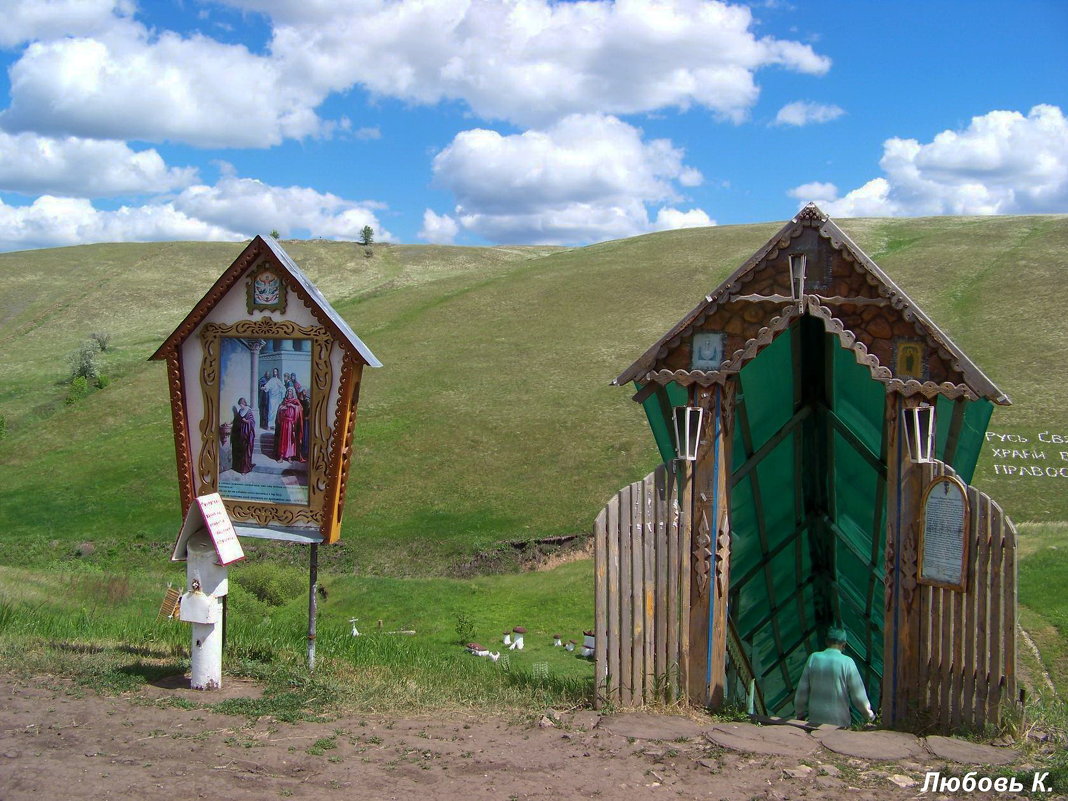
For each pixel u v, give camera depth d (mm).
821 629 16953
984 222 94062
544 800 6305
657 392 9984
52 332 96562
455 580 34250
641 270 85625
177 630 12156
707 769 7051
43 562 40406
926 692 8586
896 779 6914
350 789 6379
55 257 126562
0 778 6328
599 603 8852
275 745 7238
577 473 46250
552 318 74938
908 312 8742
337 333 9898
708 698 9195
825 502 13414
